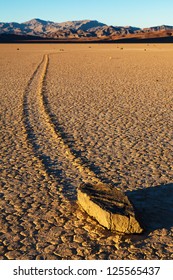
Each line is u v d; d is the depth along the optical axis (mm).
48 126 11484
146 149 9195
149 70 28250
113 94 17172
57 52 58781
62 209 6215
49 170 7965
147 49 67938
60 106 14492
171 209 6180
